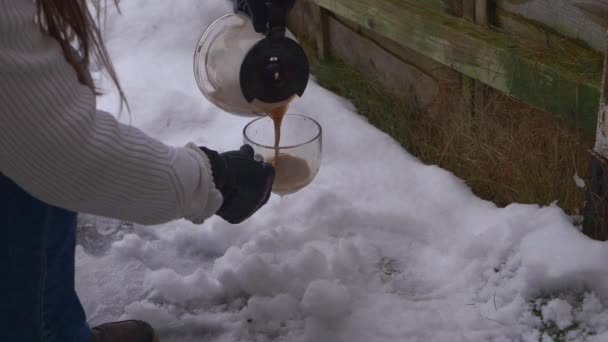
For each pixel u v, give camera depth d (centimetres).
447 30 199
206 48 152
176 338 164
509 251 175
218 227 192
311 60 275
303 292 171
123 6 304
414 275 176
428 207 195
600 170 163
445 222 190
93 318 170
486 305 164
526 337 155
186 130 241
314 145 162
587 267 161
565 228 171
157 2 305
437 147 221
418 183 205
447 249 183
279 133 160
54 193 99
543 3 180
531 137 193
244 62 139
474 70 194
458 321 161
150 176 105
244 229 192
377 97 246
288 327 163
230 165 125
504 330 157
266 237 183
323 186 206
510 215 184
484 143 204
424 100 230
